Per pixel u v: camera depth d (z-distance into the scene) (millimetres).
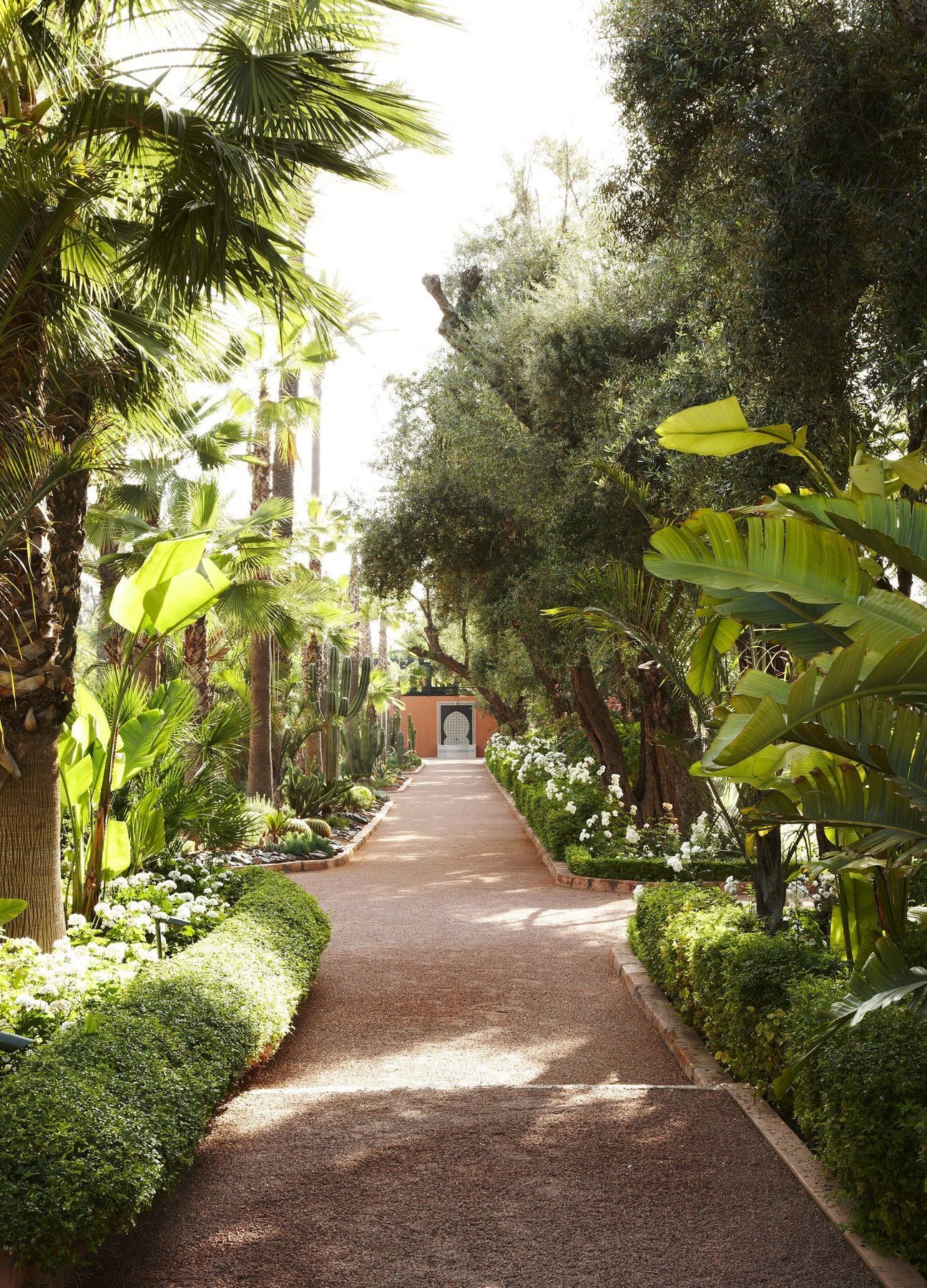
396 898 11422
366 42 5613
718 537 3428
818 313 5609
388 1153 4152
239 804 9578
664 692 13156
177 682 8117
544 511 12922
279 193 6199
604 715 15742
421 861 14688
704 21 6090
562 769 16359
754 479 6109
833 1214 3467
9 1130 3107
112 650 13633
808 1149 4047
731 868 11352
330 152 5750
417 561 15695
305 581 15258
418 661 56188
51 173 5098
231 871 8914
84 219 5891
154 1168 3215
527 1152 4137
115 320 6547
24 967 4984
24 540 5617
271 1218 3602
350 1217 3596
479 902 11086
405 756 42219
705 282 7250
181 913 6859
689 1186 3779
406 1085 5414
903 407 5691
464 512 15109
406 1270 3223
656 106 6484
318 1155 4152
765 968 4812
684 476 7762
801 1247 3305
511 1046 6102
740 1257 3254
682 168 6695
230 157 5223
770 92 5695
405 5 5309
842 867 3648
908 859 3010
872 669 2984
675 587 6832
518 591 13828
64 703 5781
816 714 2818
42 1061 3660
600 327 12195
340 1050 6055
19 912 4539
